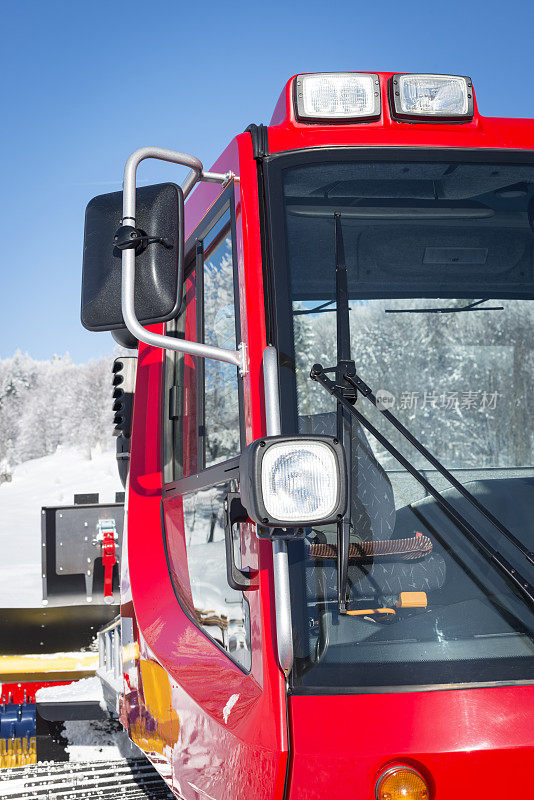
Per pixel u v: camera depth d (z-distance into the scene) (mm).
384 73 2350
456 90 2346
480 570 1984
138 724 2705
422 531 2047
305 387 2027
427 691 1744
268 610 1815
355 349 2156
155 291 1958
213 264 2387
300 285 2098
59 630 3846
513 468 2164
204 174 2195
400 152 2271
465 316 2229
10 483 58219
